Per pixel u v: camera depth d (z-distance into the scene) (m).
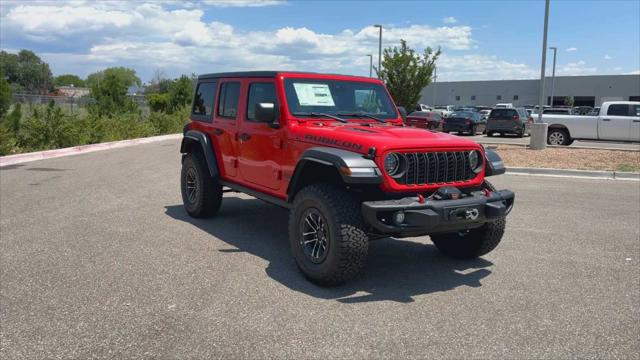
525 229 7.34
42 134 17.78
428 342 3.87
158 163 14.13
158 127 27.00
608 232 7.20
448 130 31.19
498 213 4.92
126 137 23.23
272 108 5.46
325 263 4.82
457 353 3.71
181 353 3.63
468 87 81.19
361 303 4.61
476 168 5.29
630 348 3.83
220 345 3.76
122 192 9.67
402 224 4.59
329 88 6.15
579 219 7.97
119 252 5.94
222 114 7.00
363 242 4.73
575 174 12.72
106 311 4.32
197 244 6.32
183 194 7.85
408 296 4.80
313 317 4.27
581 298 4.80
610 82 70.31
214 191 7.40
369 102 6.42
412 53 29.70
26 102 29.16
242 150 6.49
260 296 4.70
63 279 5.05
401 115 6.61
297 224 5.16
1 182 10.69
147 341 3.80
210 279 5.11
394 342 3.86
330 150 4.91
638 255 6.14
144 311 4.32
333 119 5.89
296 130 5.51
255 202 8.96
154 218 7.64
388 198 4.82
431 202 4.69
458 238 5.88
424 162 4.90
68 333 3.91
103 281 5.00
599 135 20.02
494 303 4.66
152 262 5.60
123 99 29.56
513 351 3.76
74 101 31.83
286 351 3.69
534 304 4.64
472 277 5.36
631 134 19.45
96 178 11.34
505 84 78.31
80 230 6.89
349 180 4.55
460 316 4.36
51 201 8.75
